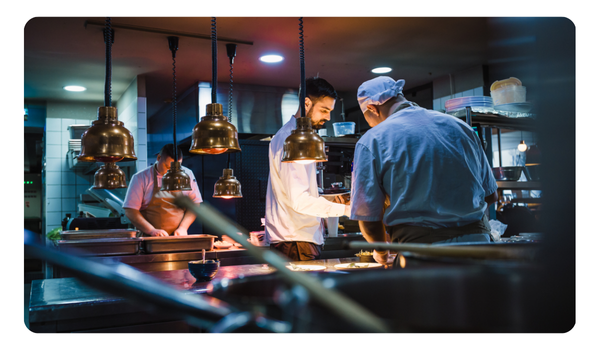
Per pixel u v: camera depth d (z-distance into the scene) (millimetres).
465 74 4867
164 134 6238
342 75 5016
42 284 1913
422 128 1693
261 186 5023
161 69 4621
